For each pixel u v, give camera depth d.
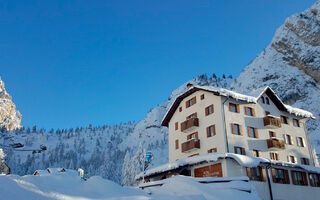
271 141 33.09
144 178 34.16
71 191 10.46
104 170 104.38
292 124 38.53
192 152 34.97
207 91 34.88
